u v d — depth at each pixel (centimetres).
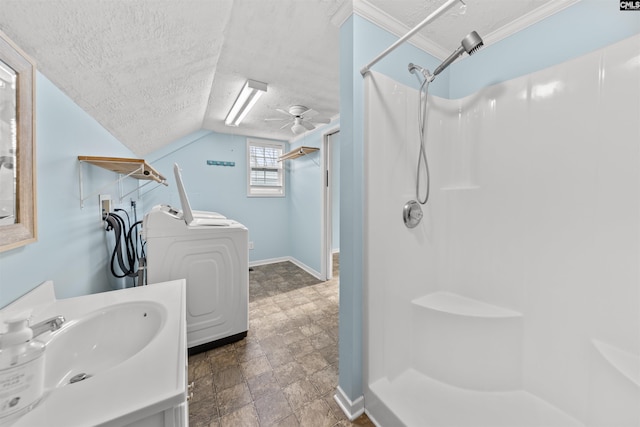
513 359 133
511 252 141
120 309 98
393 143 138
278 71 192
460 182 166
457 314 138
